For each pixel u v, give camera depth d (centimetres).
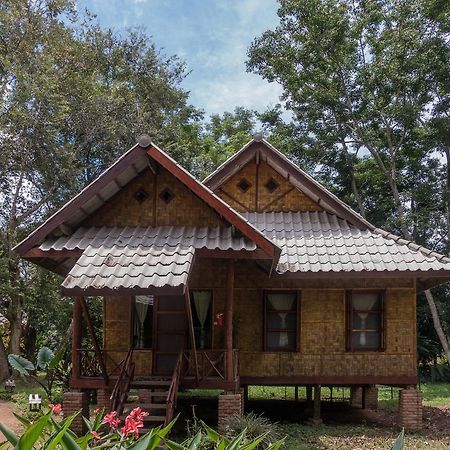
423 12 2638
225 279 1438
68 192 2652
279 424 1392
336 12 2825
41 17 2602
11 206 2656
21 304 2673
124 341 1402
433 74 2662
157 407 1126
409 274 1310
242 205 1648
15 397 1909
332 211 1600
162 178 1282
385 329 1427
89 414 1352
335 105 2892
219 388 1186
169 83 3362
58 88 2612
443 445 1185
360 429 1338
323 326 1439
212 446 927
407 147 3111
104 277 1027
